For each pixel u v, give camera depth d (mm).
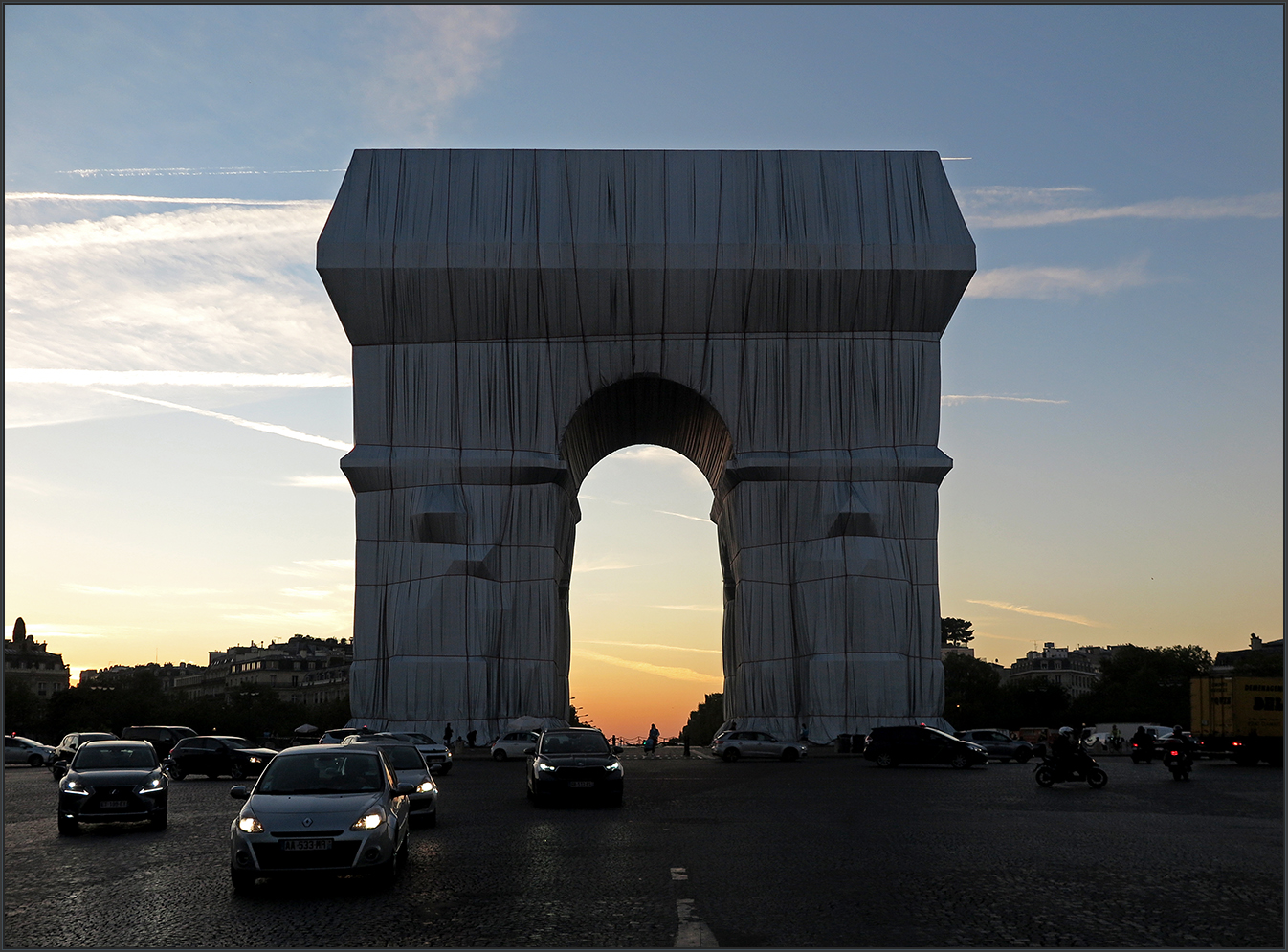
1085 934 11484
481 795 31688
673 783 37031
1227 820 23953
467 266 62469
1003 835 20500
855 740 59281
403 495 63969
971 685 140375
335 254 62469
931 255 63281
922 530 63656
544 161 64375
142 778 23484
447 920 12359
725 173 64438
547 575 63344
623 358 64750
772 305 63969
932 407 64688
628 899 13500
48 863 17953
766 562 64188
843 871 15820
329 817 14367
